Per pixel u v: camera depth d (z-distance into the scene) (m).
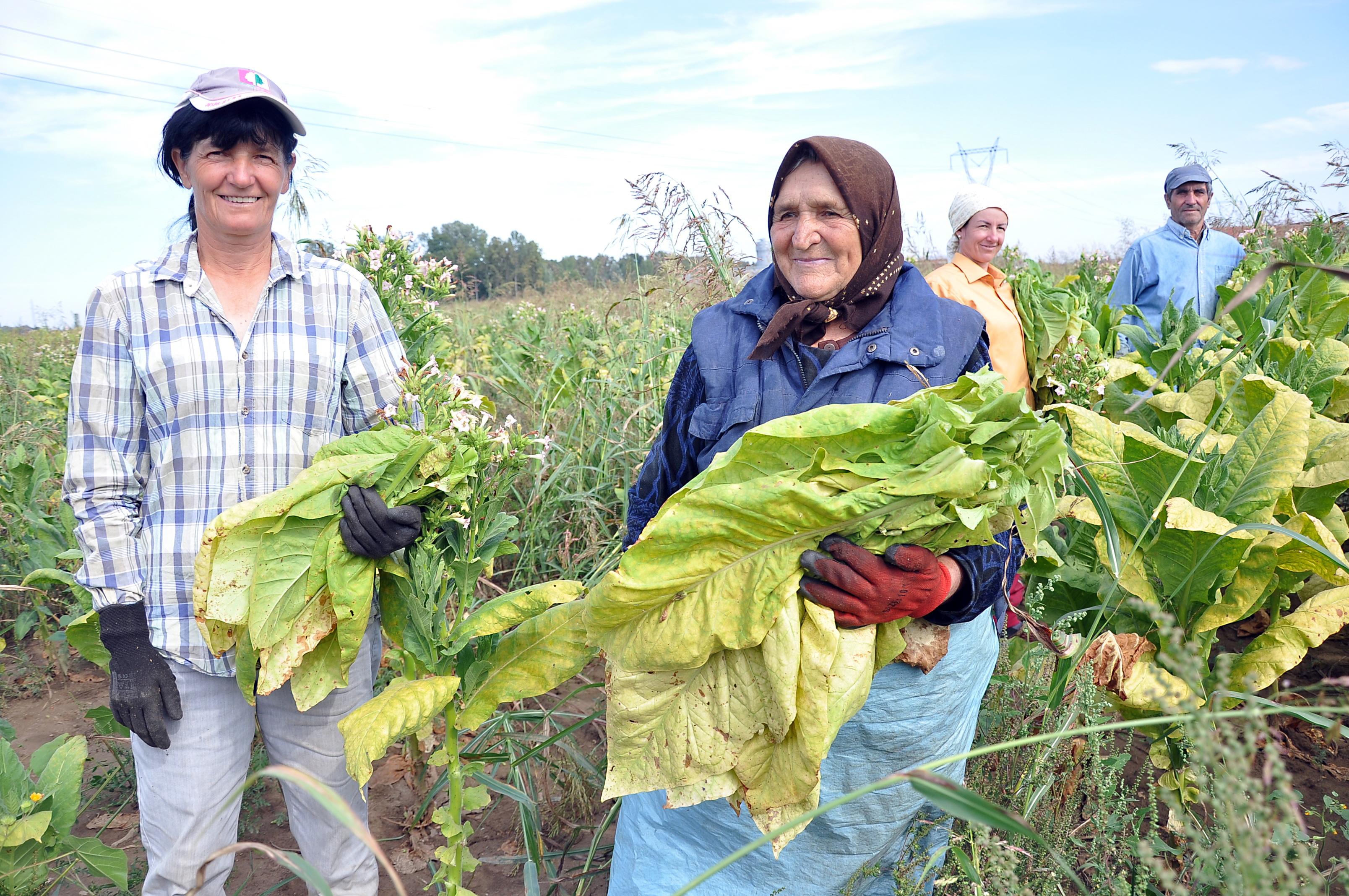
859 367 1.87
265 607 1.83
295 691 2.00
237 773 2.24
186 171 2.11
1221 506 2.63
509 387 6.37
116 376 2.11
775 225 1.96
